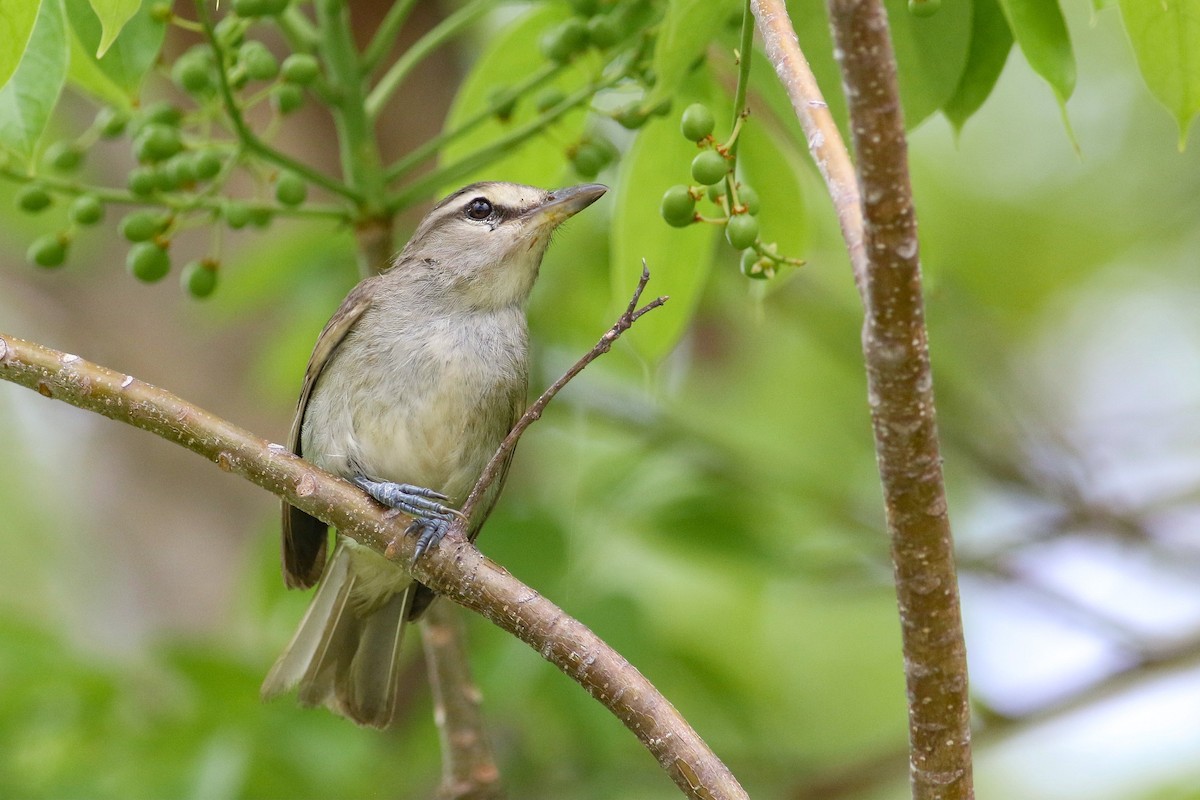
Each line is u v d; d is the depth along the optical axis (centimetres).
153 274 893
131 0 629
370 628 948
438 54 1457
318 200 1338
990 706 1194
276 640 1141
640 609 1095
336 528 732
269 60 848
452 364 941
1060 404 1658
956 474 1471
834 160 576
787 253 941
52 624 1137
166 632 1228
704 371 1598
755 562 1189
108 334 1430
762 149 921
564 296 1312
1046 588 1259
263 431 1381
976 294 1681
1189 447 1449
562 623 675
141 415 720
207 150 879
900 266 520
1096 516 1360
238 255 1307
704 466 1273
